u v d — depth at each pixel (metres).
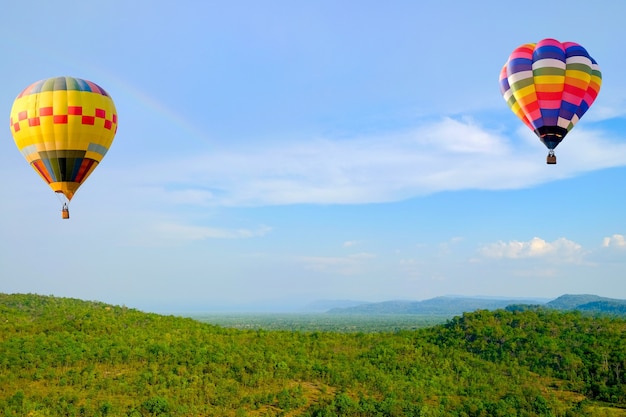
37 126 57.38
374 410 72.06
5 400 66.50
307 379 86.25
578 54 60.94
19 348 84.88
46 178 60.09
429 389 84.12
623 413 80.38
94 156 59.75
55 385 74.12
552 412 77.06
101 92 60.16
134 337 97.44
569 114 60.75
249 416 69.56
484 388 86.62
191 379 79.62
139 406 67.62
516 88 62.06
